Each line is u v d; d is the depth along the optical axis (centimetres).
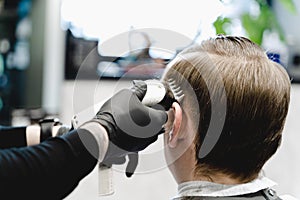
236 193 69
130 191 142
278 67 69
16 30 154
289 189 168
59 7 149
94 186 132
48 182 52
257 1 147
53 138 56
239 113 66
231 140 67
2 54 154
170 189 145
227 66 66
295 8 173
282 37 158
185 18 116
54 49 149
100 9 134
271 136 68
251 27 139
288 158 168
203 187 69
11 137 72
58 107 143
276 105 67
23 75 152
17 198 52
